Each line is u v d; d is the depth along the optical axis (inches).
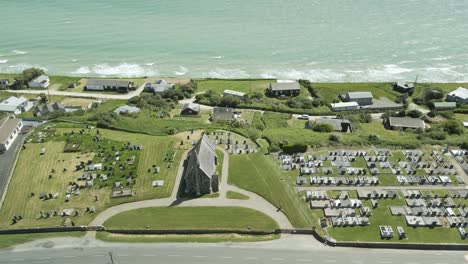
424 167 4805.6
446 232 3865.7
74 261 3686.0
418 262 3602.4
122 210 4215.1
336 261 3634.4
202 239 3902.6
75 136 5521.7
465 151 5088.6
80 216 4138.8
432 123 6314.0
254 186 4512.8
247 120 6338.6
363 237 3833.7
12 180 4665.4
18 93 7357.3
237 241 3875.5
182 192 4441.4
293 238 3895.2
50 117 6215.6
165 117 6432.1
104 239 3912.4
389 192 4338.1
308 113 6628.9
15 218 4092.0
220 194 4407.0
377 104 6924.2
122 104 6904.5
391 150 5182.1
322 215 4106.8
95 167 4810.5
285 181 4584.2
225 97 6899.6
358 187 4466.0
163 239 3909.9
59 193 4451.3
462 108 6712.6
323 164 4877.0
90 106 6860.2
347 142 5354.3
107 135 5570.9
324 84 7642.7
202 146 4598.9
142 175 4697.3
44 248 3823.8
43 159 5024.6
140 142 5378.9
